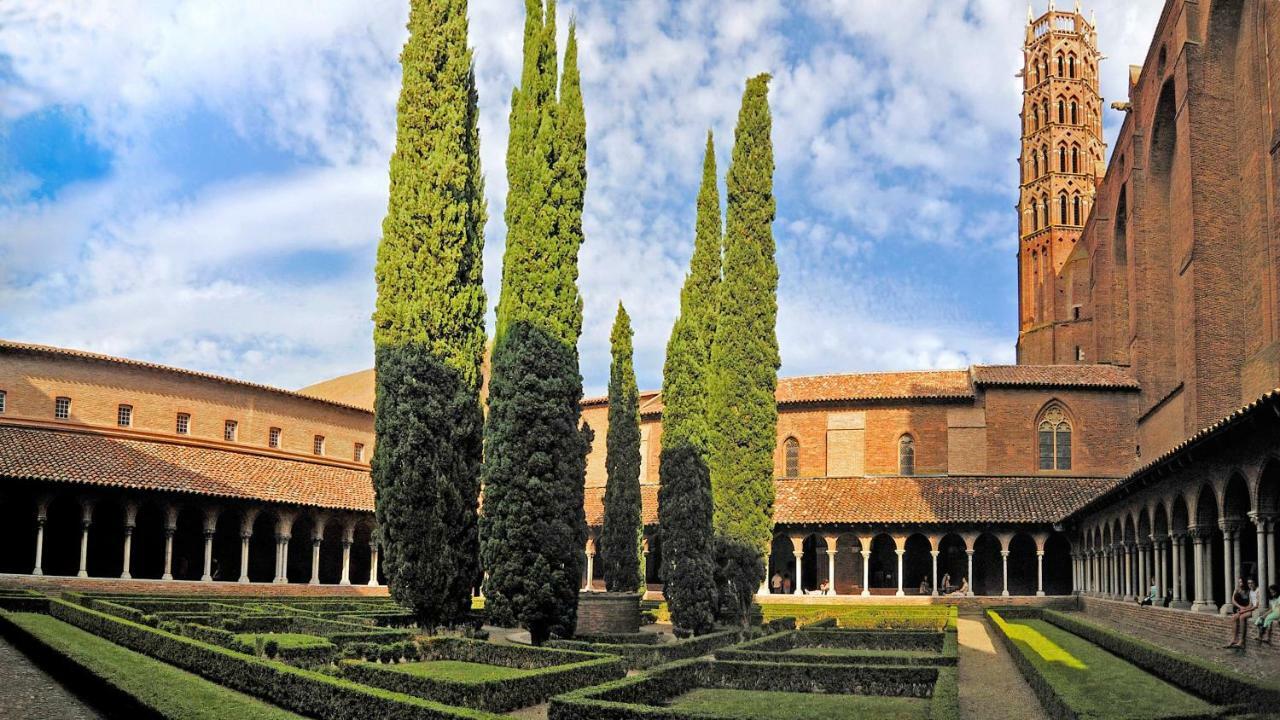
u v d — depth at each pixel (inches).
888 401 2354.8
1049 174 3646.7
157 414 2094.0
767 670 855.7
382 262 1095.6
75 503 1804.9
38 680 747.4
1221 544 1464.1
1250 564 1194.6
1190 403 1684.3
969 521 2009.1
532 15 1136.8
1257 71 1573.6
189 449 1969.7
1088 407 2268.7
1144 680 794.8
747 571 1397.6
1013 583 2206.0
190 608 1289.4
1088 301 3206.2
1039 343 3577.8
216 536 2046.0
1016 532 2025.1
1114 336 2485.2
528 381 1051.9
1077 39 3720.5
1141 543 1469.0
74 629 991.6
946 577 2108.8
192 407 2159.2
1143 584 1460.4
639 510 1769.2
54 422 1924.2
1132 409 2255.2
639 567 1786.4
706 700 781.3
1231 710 616.4
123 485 1646.2
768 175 1486.2
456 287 1093.8
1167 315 2123.5
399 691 692.1
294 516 1937.7
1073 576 2012.8
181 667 797.9
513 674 721.0
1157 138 2089.1
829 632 1238.9
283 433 2358.5
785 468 2418.8
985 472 2272.4
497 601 1024.9
